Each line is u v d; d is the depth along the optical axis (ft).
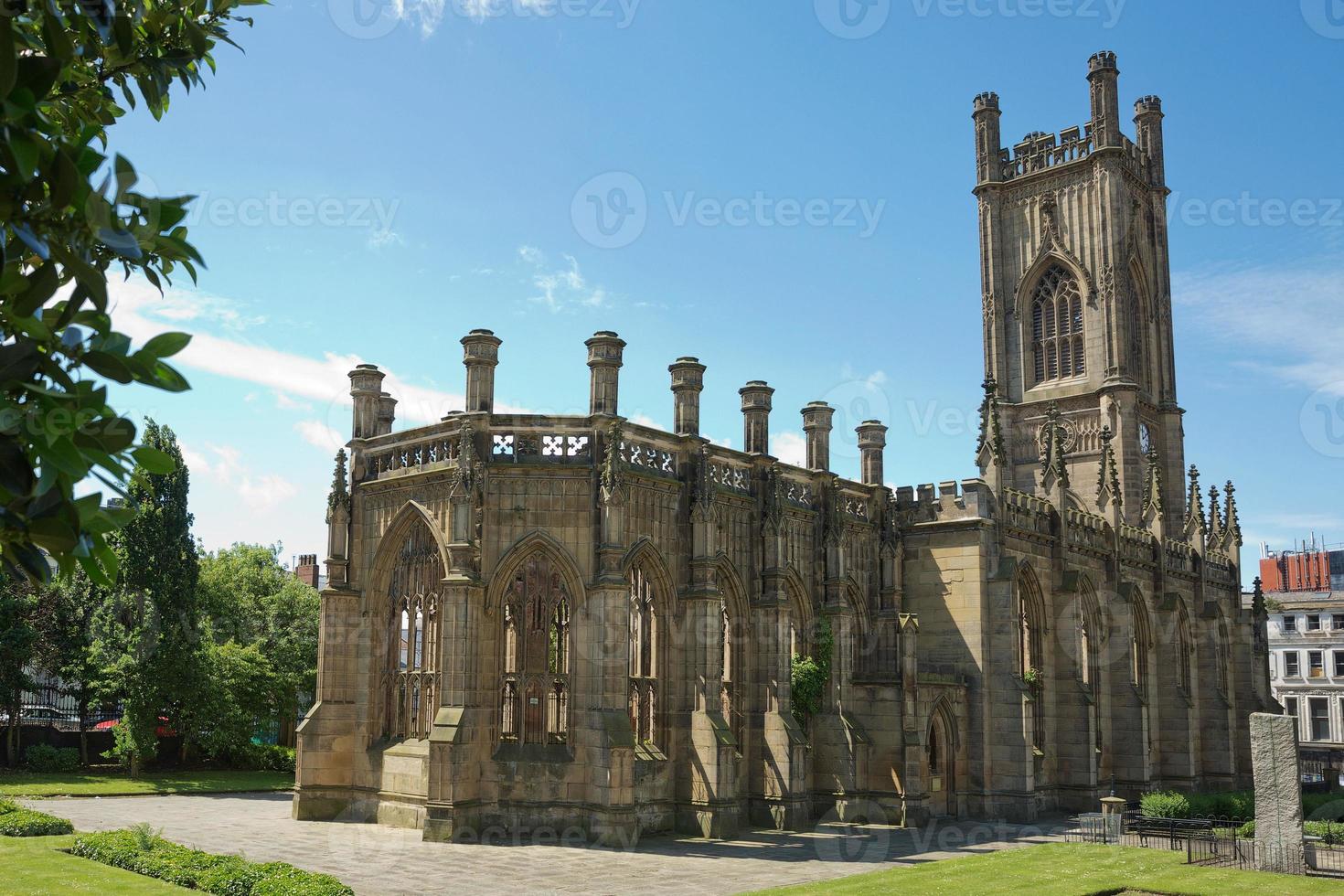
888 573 200.95
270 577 295.48
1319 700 419.74
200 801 195.21
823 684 184.65
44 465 18.75
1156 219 353.92
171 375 20.74
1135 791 235.81
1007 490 213.25
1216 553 313.53
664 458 169.17
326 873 117.08
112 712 274.57
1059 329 329.31
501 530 155.74
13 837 127.54
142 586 239.71
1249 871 136.67
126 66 26.89
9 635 232.12
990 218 343.46
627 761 146.51
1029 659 216.74
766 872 126.11
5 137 17.90
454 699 147.02
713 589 164.76
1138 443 307.99
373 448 175.22
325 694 168.45
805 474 193.57
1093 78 329.72
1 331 19.63
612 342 160.66
